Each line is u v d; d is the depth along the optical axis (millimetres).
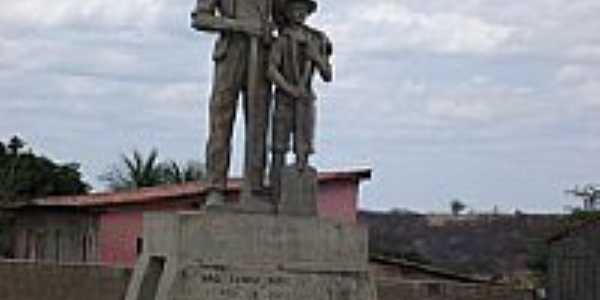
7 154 63938
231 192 16234
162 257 13766
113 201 44031
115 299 26375
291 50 14500
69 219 45812
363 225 14320
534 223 63844
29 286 25938
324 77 14711
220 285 13414
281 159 14562
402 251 61875
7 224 48938
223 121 14211
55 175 63562
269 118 14641
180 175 65812
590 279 36594
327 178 45750
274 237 13742
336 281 14055
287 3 14648
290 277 13773
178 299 13203
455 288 30078
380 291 28969
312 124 14531
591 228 36969
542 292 38219
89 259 44125
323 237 14016
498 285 31531
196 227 13375
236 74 14266
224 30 14141
